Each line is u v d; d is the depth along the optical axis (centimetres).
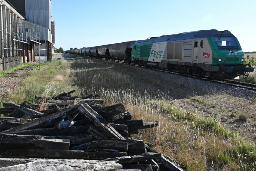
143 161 394
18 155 376
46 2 3762
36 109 647
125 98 1036
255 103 1064
